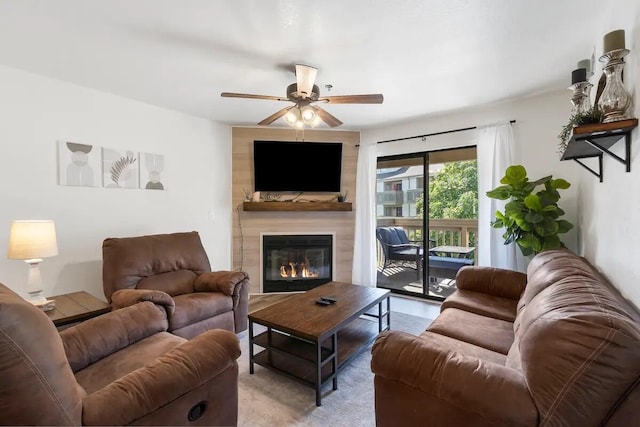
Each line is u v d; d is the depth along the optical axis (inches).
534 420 38.9
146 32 78.4
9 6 67.4
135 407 43.4
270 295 169.6
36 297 88.1
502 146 129.2
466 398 43.2
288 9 68.7
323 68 98.5
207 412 53.7
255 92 119.7
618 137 58.4
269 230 171.6
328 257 176.6
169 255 117.6
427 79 107.5
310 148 167.5
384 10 69.2
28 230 83.2
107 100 121.2
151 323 72.9
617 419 37.3
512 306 89.4
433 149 152.8
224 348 56.4
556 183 104.9
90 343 61.5
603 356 37.0
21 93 101.0
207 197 157.6
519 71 101.6
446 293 161.0
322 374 81.7
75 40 82.2
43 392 36.3
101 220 120.7
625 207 58.4
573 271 62.7
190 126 150.0
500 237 130.6
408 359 49.6
